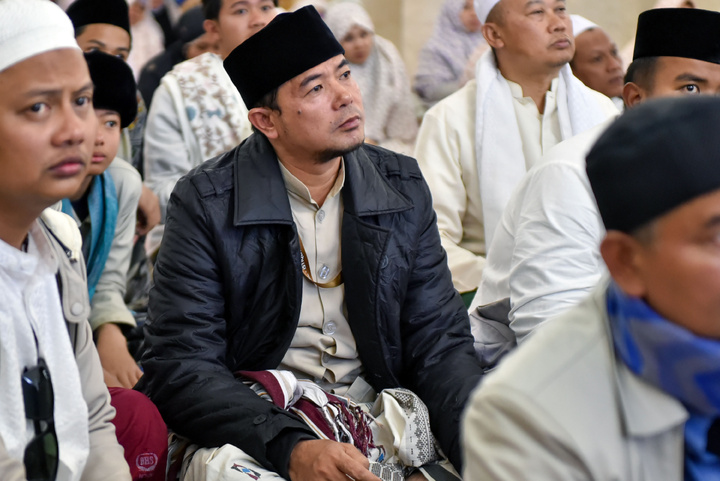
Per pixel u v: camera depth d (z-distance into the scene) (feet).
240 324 8.69
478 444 4.35
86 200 10.98
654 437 4.22
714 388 4.02
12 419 5.91
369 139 18.21
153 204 12.62
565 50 12.42
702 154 3.83
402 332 9.08
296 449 7.69
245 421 7.91
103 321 11.10
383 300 8.71
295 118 8.48
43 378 6.12
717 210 3.82
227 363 8.75
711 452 4.24
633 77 10.27
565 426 4.16
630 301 4.11
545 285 8.91
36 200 5.81
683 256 3.88
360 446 8.26
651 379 4.18
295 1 18.37
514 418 4.24
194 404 8.15
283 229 8.53
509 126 12.64
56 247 6.36
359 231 8.66
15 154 5.65
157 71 16.67
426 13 19.88
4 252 5.89
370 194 8.75
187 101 14.10
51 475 6.15
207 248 8.44
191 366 8.30
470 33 19.21
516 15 12.35
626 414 4.19
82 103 5.88
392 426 8.34
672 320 4.04
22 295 6.03
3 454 5.71
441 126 12.89
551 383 4.25
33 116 5.65
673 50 9.78
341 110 8.53
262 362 8.79
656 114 3.98
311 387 8.51
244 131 14.20
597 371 4.28
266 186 8.54
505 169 12.58
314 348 8.95
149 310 8.69
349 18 17.94
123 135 13.96
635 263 4.07
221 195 8.50
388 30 20.06
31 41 5.61
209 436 8.08
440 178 12.76
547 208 9.10
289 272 8.52
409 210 8.91
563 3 12.57
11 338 5.90
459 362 8.82
